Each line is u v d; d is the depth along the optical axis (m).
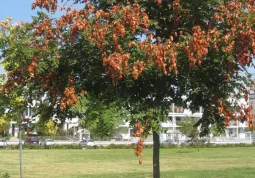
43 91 6.29
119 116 5.07
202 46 5.13
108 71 5.21
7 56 5.67
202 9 5.61
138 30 5.53
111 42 5.30
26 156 36.19
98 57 5.62
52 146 53.72
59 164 27.70
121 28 5.14
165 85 5.90
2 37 5.68
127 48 5.29
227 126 5.99
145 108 5.39
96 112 5.07
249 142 70.50
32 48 5.57
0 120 11.40
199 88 5.89
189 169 23.42
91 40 5.29
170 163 28.62
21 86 6.26
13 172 21.88
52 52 5.61
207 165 26.66
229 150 50.16
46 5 5.97
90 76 5.69
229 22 5.44
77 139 61.94
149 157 33.75
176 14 5.67
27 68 5.61
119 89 5.57
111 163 28.48
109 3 5.80
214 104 6.04
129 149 53.47
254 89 6.02
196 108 6.45
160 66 5.07
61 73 6.00
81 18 5.58
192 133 58.28
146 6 5.82
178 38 5.72
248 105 5.96
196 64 5.53
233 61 5.48
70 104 5.28
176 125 59.31
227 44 5.30
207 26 5.66
